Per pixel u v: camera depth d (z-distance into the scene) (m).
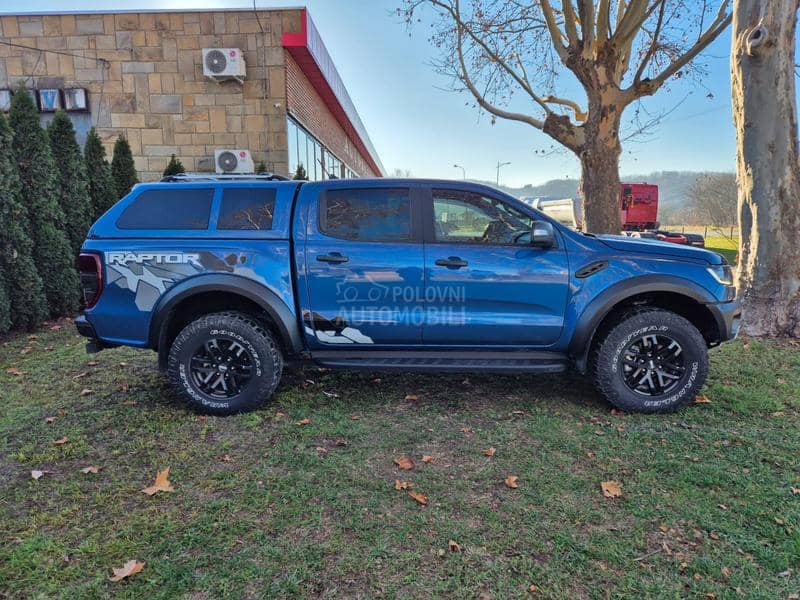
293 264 3.72
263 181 3.89
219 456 3.12
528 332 3.74
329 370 4.76
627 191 21.86
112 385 4.40
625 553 2.24
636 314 3.71
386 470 2.96
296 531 2.39
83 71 10.13
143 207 3.81
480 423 3.60
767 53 5.50
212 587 2.04
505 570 2.14
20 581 2.06
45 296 6.57
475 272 3.66
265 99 10.23
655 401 3.71
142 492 2.72
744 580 2.07
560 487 2.77
